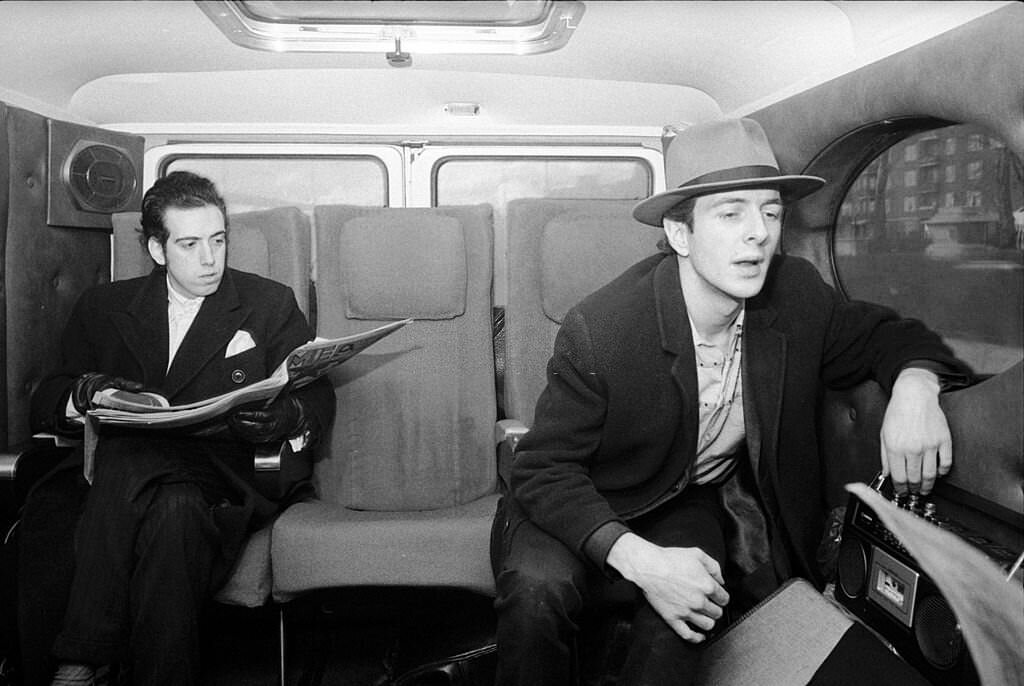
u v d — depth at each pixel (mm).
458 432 2695
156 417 2008
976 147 2111
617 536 1661
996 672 1036
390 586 2246
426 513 2438
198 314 2438
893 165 2416
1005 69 1669
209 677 2594
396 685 2445
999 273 2068
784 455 1946
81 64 2756
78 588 2012
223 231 2430
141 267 2752
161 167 3248
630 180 3420
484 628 2594
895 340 2006
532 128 3361
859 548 1972
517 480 1895
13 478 2242
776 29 2385
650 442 1878
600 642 2133
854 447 2459
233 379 2396
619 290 1953
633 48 2723
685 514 1996
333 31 2586
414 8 2418
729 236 1738
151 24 2463
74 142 2852
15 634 2297
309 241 2820
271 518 2381
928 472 1857
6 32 2389
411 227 2713
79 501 2262
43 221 2736
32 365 2678
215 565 2145
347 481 2654
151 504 2029
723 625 2100
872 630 1893
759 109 2818
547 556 1755
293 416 2324
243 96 3084
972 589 1055
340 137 3316
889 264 2457
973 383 1909
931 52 1885
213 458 2289
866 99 2154
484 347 2746
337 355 2186
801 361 1940
